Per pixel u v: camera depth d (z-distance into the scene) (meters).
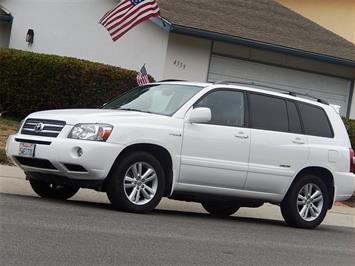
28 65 18.73
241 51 21.48
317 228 12.39
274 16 25.11
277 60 22.08
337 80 23.12
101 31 22.17
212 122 10.80
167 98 10.98
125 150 10.02
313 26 25.92
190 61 20.72
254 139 11.09
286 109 11.71
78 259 6.90
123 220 9.48
